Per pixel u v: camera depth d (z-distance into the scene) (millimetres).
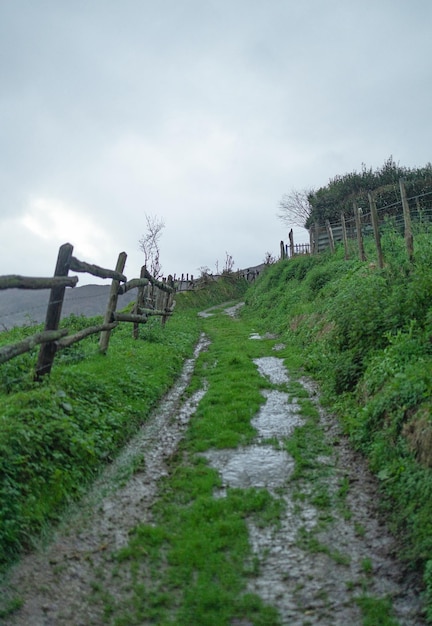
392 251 13758
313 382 10258
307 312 15234
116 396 7930
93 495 5578
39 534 4691
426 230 14977
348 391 8516
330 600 4051
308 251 28578
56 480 5289
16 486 4805
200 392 9914
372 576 4316
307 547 4719
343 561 4508
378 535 4867
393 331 8250
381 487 5570
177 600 4059
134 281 11258
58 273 6797
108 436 6660
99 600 4051
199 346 15656
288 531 4988
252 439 7336
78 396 7164
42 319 13711
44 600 3996
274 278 25078
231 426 7738
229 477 6156
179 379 10984
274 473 6250
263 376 11008
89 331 8273
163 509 5359
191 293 30859
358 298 9750
